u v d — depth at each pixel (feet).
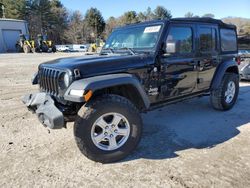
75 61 11.93
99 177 10.40
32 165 11.34
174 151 12.48
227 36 18.40
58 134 14.61
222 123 16.26
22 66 49.88
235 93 19.16
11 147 13.05
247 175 10.34
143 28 14.23
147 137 14.16
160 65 13.46
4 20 133.18
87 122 10.78
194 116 17.70
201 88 16.75
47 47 113.29
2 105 20.74
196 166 11.07
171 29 13.79
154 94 13.58
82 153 11.29
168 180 10.09
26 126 15.92
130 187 9.72
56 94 11.66
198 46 15.72
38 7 233.35
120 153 11.56
